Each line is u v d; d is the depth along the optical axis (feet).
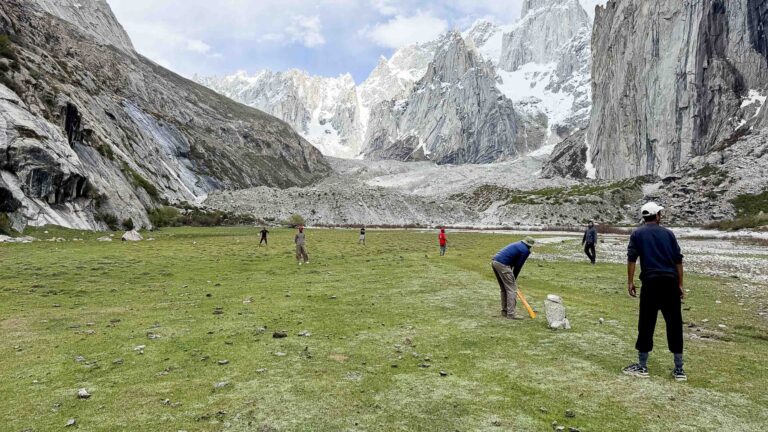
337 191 497.46
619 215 445.78
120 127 381.81
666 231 29.50
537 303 54.13
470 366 31.09
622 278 78.18
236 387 27.43
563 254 129.70
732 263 100.48
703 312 49.75
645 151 604.49
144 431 21.93
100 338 38.96
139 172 321.93
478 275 79.46
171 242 160.76
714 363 31.37
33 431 21.93
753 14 517.55
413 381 28.32
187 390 26.99
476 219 497.87
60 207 177.78
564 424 22.44
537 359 32.48
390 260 107.96
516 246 46.75
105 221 198.90
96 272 83.05
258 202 455.63
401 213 472.85
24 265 87.81
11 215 153.17
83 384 28.14
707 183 386.52
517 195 532.32
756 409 24.06
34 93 211.41
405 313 48.52
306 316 47.06
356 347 35.65
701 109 528.22
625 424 22.39
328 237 215.51
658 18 609.83
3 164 161.38
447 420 22.99
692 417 23.11
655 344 36.37
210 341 37.68
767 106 450.30
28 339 38.91
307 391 26.76
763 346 36.11
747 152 403.95
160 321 45.27
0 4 306.35
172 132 596.70
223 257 113.09
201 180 556.51
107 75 608.60
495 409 24.20
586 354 33.58
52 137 193.47
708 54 535.60
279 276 80.94
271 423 22.72
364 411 24.08
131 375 29.68
